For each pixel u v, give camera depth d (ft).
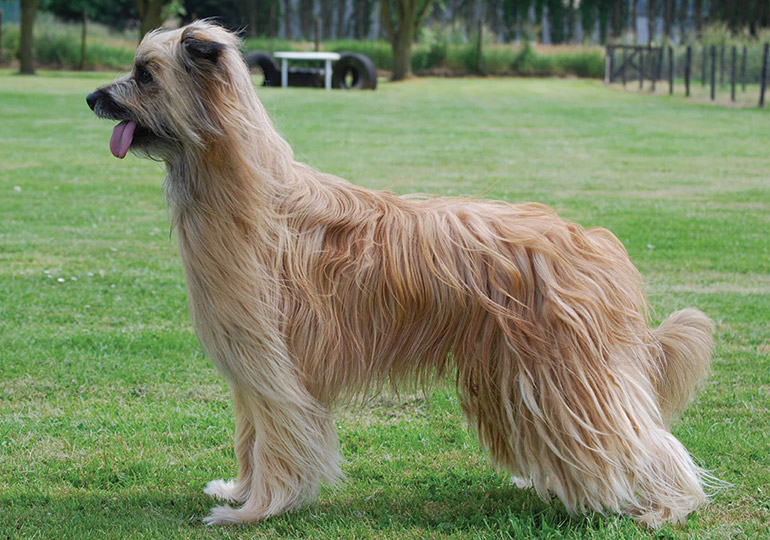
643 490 12.80
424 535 13.03
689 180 48.37
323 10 175.32
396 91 120.88
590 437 12.25
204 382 19.58
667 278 27.76
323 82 127.13
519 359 12.20
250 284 12.39
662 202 41.24
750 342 21.75
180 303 25.21
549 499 13.33
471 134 71.10
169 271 28.81
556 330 12.22
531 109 94.48
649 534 12.46
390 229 12.73
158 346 21.52
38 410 17.81
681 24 172.55
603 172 51.42
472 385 12.71
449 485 14.94
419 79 146.51
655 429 12.67
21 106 86.69
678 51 135.95
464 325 12.48
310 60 151.64
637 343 12.81
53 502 14.07
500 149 61.77
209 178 12.12
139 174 49.08
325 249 12.72
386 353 12.75
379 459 16.02
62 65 151.64
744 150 61.41
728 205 40.55
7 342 21.49
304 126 74.64
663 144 64.95
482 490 14.78
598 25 175.42
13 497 14.17
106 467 15.39
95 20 175.63
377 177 48.47
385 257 12.57
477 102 103.40
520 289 12.28
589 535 12.59
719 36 138.31
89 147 60.03
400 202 13.25
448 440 16.85
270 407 12.74
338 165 52.75
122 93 11.75
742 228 35.12
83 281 27.32
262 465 13.12
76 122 75.00
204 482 14.99
